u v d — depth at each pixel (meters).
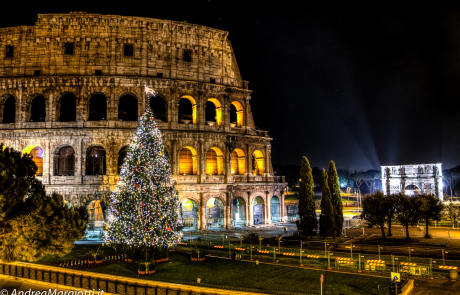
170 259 48.59
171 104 75.62
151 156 49.41
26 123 70.94
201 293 31.47
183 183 75.00
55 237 38.34
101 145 70.44
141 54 74.31
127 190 48.47
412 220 63.94
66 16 72.12
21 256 37.62
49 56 71.94
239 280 38.31
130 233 46.72
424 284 37.22
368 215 68.44
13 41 72.81
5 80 71.12
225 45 84.00
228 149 81.44
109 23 73.19
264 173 90.50
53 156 69.88
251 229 80.19
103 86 72.00
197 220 76.75
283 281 38.03
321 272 41.84
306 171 70.62
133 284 33.19
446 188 190.00
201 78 79.56
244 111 87.12
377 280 38.22
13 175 38.09
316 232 71.94
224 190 80.06
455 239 64.50
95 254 44.91
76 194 68.94
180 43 77.88
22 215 37.00
